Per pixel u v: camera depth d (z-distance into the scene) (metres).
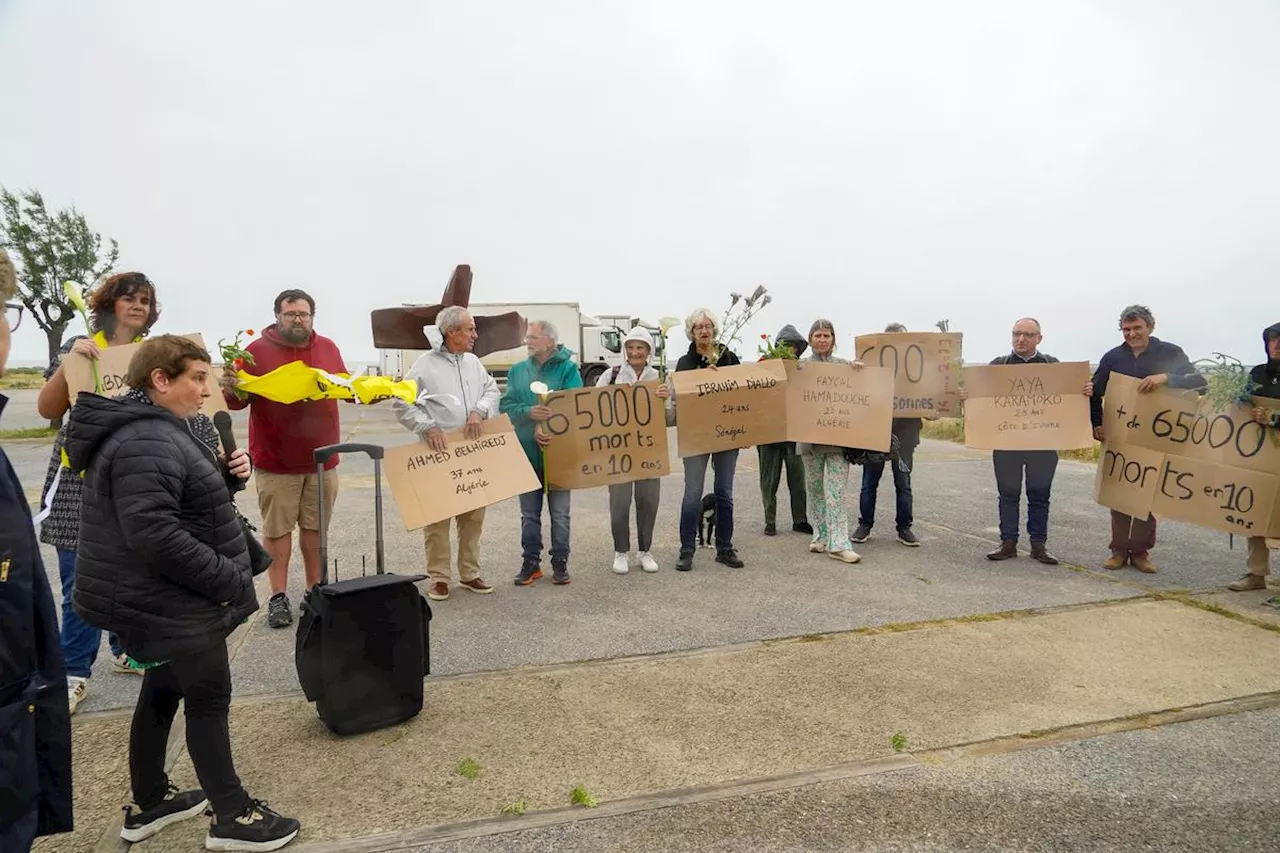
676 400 5.56
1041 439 5.74
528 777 2.85
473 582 5.16
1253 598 4.99
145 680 2.44
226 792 2.40
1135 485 5.48
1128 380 5.53
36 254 25.03
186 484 2.25
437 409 4.85
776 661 3.94
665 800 2.69
